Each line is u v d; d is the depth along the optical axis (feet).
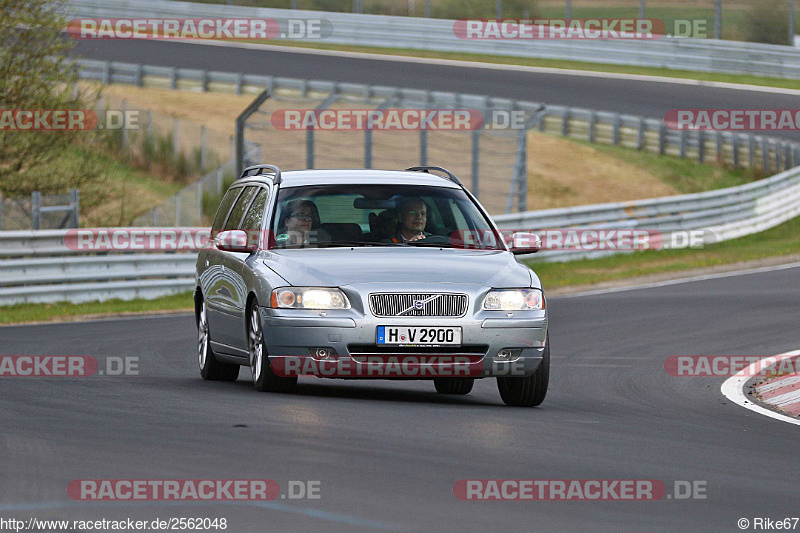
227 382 125.90
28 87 313.32
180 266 251.39
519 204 331.57
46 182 321.73
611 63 549.13
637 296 241.55
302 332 104.22
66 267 229.66
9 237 222.69
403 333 103.76
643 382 135.64
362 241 114.73
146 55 550.77
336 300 104.47
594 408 112.47
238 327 116.16
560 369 145.79
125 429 86.94
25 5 312.71
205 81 493.36
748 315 208.13
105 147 406.00
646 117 471.62
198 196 325.62
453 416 98.94
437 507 64.85
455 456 79.97
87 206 329.31
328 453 79.10
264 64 534.78
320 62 542.57
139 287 241.35
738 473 78.84
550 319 204.85
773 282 263.49
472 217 118.73
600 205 316.19
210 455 77.20
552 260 301.22
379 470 74.13
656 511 66.13
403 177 121.39
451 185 122.11
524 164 332.60
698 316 207.21
